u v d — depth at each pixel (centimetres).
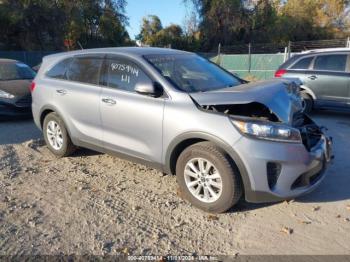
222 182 397
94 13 3928
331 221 396
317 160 414
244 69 2342
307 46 2377
